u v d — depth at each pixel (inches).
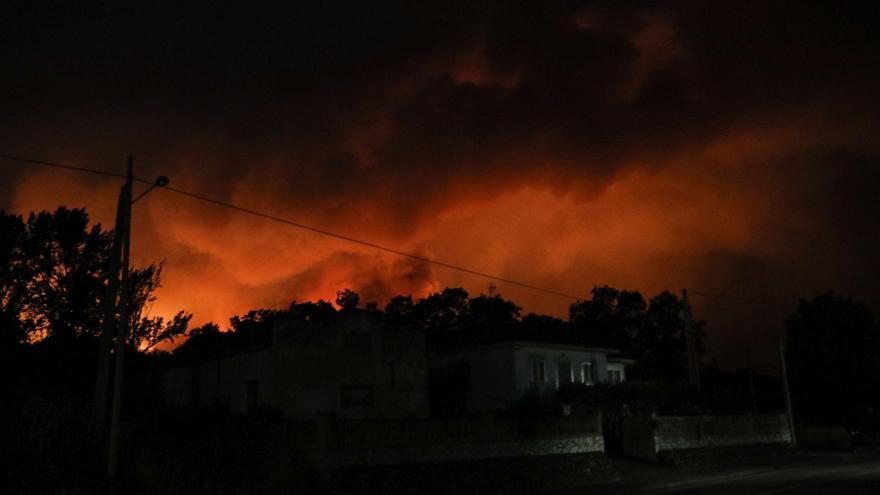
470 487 986.7
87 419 807.7
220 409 1058.1
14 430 735.1
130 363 1343.5
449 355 1702.8
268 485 834.2
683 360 2667.3
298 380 1165.1
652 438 1398.9
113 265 840.3
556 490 1056.2
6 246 1210.0
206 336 1573.6
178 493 762.2
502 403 1552.7
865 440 2171.5
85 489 675.4
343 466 885.8
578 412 1280.8
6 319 1097.4
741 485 1059.9
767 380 3048.7
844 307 2508.6
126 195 812.0
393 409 1254.9
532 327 1756.9
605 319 2645.2
